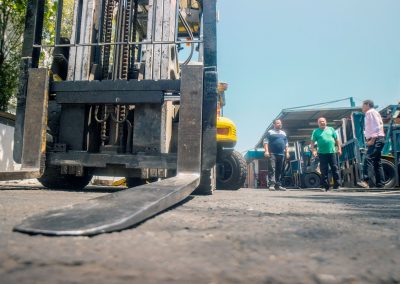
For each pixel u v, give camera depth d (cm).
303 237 98
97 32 362
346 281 58
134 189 166
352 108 1441
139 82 311
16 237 83
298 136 1975
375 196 388
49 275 55
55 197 233
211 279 56
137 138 318
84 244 79
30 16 339
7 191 289
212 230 106
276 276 59
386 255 77
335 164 716
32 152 310
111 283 52
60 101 322
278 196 357
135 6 377
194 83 295
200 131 288
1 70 566
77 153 317
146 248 78
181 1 470
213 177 407
